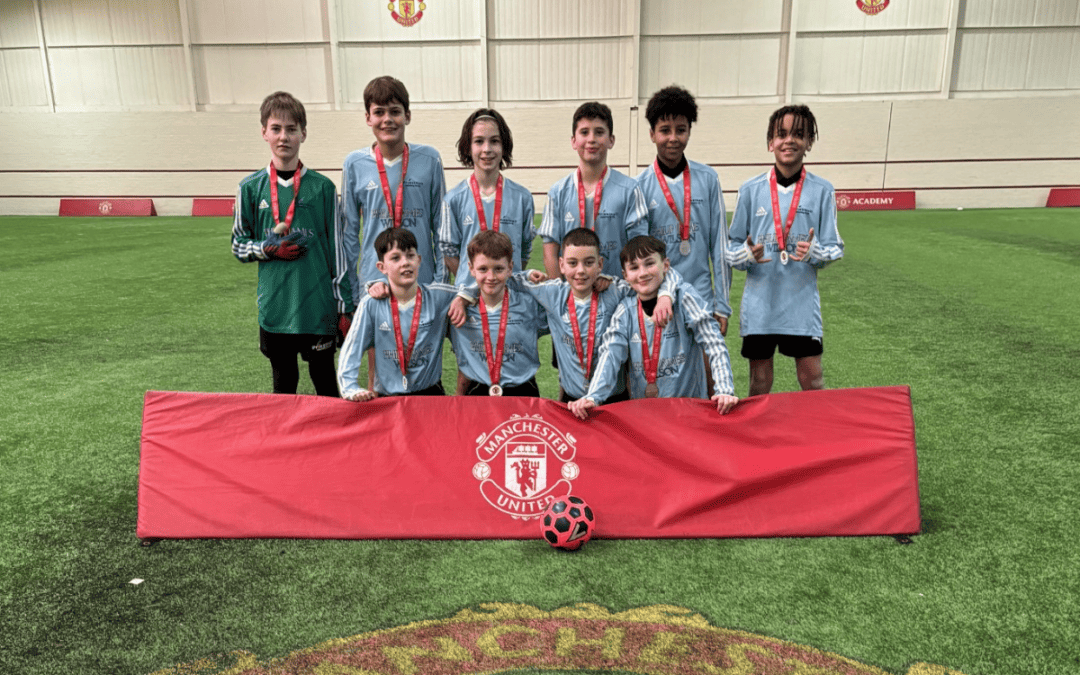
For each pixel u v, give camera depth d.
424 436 2.54
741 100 16.31
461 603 2.10
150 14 16.48
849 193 16.64
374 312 2.85
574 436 2.54
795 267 3.19
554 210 3.21
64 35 16.75
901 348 4.96
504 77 16.44
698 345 2.86
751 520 2.46
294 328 3.18
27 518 2.65
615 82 16.27
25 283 7.80
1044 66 15.78
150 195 17.61
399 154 3.39
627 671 1.80
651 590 2.15
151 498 2.50
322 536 2.47
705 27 15.93
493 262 2.76
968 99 15.99
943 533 2.46
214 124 17.02
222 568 2.29
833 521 2.44
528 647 1.89
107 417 3.74
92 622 2.02
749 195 3.28
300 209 3.14
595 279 2.86
